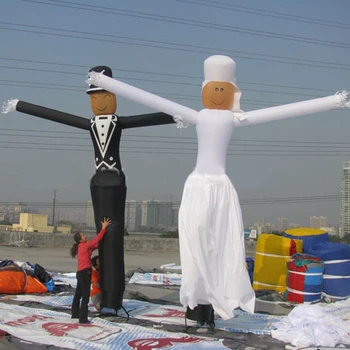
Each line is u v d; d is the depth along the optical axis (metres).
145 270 14.35
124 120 7.61
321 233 10.84
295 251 10.23
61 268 14.92
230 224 6.60
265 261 10.30
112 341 6.09
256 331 6.74
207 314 6.84
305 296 9.23
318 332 6.19
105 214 7.41
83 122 7.78
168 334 6.46
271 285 10.21
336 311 8.52
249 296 6.45
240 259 6.48
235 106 6.97
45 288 9.77
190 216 6.48
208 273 6.34
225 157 6.91
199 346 5.96
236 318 7.80
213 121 6.78
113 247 7.37
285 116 6.86
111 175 7.46
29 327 6.64
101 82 6.99
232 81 6.95
